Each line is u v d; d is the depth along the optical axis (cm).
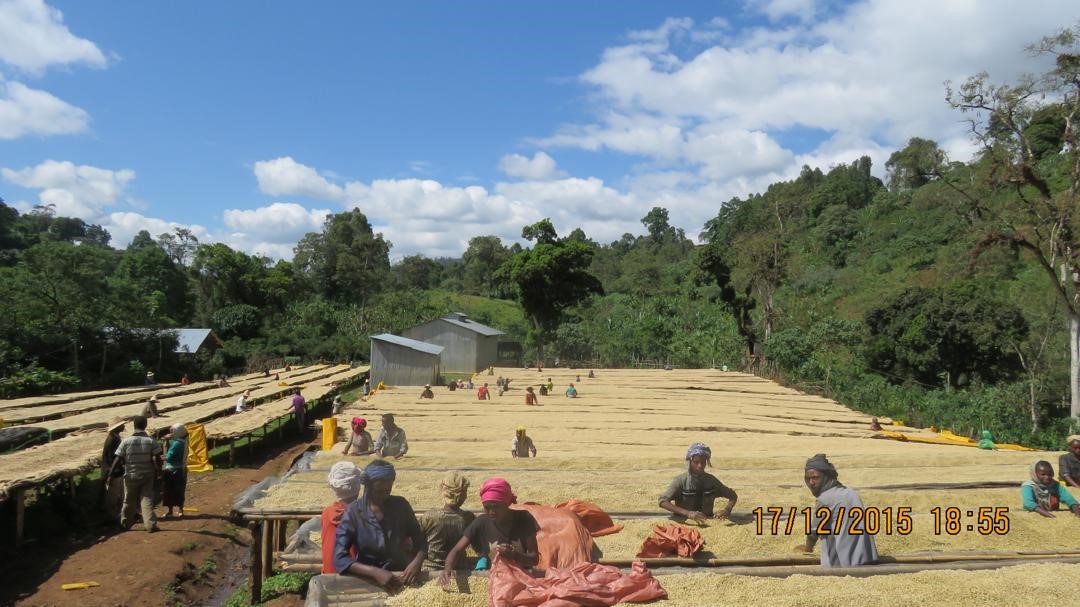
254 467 1631
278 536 855
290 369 4284
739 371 4150
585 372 4059
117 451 1035
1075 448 826
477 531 469
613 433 1742
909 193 7262
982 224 2728
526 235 5194
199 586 884
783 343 3912
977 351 3203
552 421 1995
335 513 550
